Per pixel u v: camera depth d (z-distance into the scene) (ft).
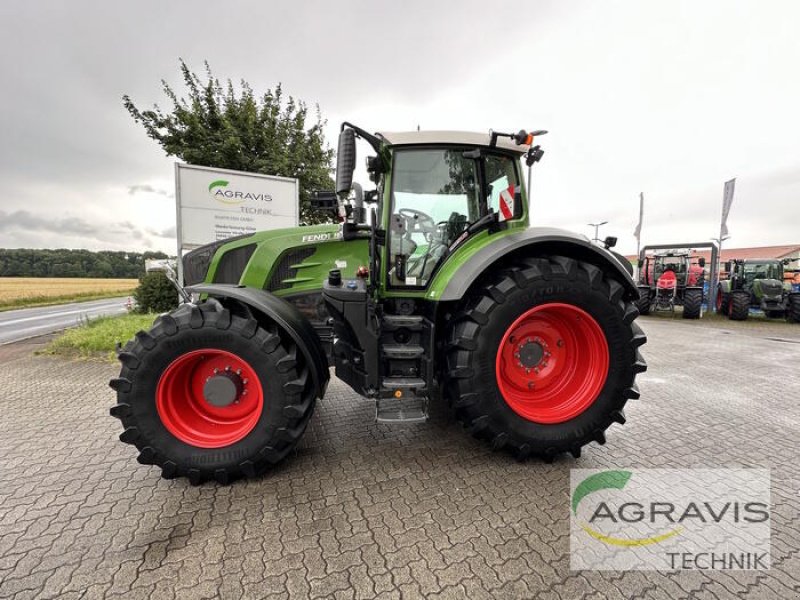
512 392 8.68
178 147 29.94
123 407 7.17
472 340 7.69
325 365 8.93
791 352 19.61
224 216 22.45
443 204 9.38
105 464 8.18
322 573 5.27
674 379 14.51
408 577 5.21
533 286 7.83
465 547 5.74
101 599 4.84
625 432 9.77
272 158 32.22
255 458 7.38
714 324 31.58
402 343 8.95
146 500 6.90
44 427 10.09
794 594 4.96
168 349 7.24
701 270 36.63
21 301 67.92
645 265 38.63
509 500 6.89
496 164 9.59
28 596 4.88
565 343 8.86
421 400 8.42
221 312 7.39
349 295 7.95
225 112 31.71
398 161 9.11
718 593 4.98
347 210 8.66
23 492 7.15
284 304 8.52
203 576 5.21
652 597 4.91
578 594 4.96
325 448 8.84
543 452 8.11
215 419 7.95
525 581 5.15
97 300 80.18
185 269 11.03
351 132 8.09
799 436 9.55
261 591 4.98
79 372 15.70
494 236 8.98
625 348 8.18
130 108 29.76
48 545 5.77
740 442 9.21
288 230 10.43
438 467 8.00
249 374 7.66
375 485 7.36
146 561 5.47
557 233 8.50
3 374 15.40
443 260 9.18
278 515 6.48
